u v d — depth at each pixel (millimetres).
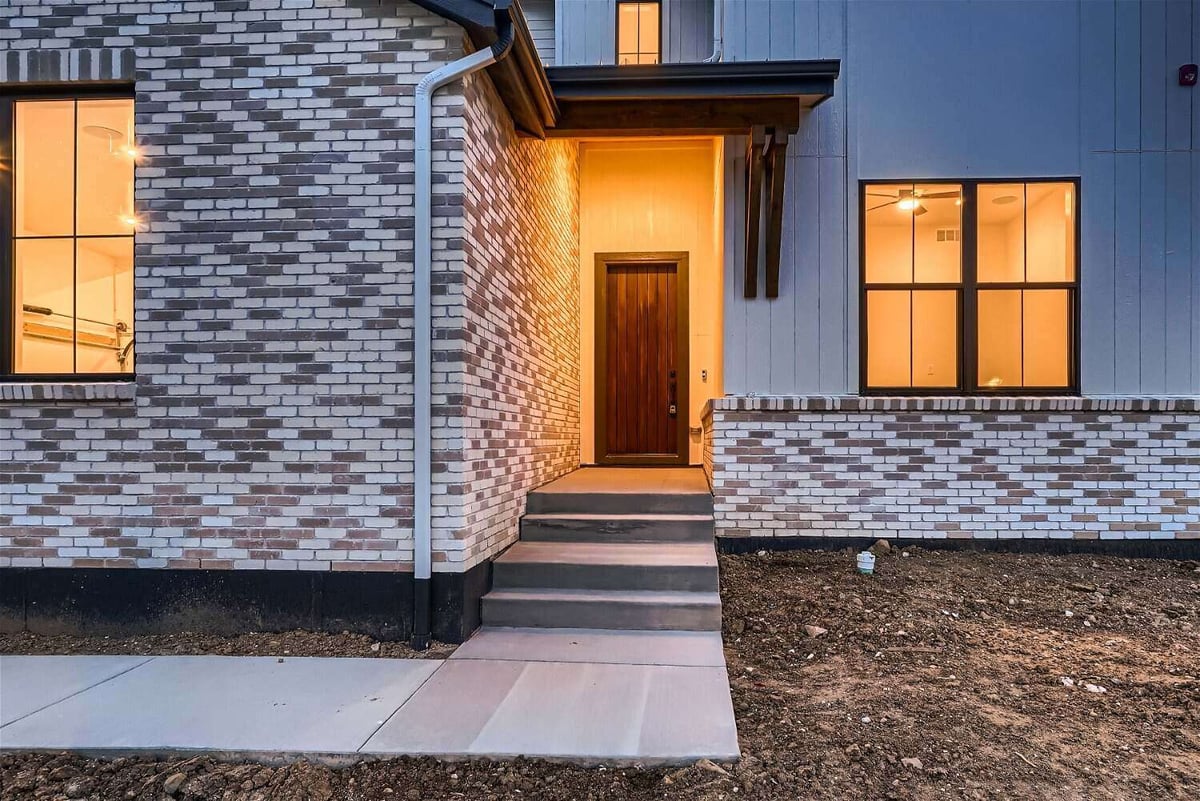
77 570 4469
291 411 4406
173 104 4449
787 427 6039
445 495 4309
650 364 9117
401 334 4367
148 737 3133
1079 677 3760
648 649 4188
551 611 4570
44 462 4488
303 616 4402
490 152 4883
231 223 4430
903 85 6105
